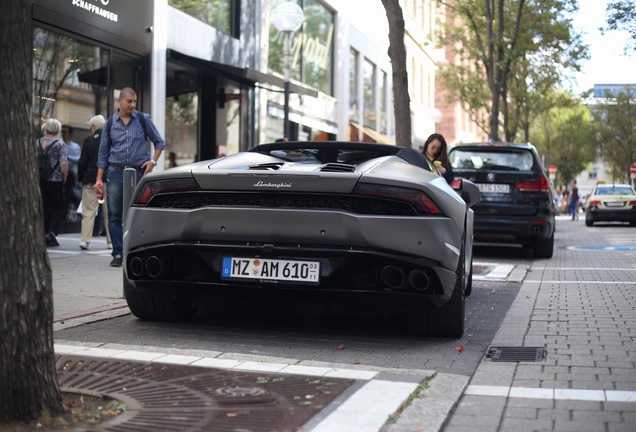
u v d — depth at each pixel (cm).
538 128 7538
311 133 2752
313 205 527
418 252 514
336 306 538
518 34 2747
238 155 616
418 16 4566
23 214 337
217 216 532
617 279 1004
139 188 566
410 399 388
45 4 1319
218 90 2073
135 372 435
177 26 1781
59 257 1056
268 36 2319
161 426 341
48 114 1368
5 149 334
